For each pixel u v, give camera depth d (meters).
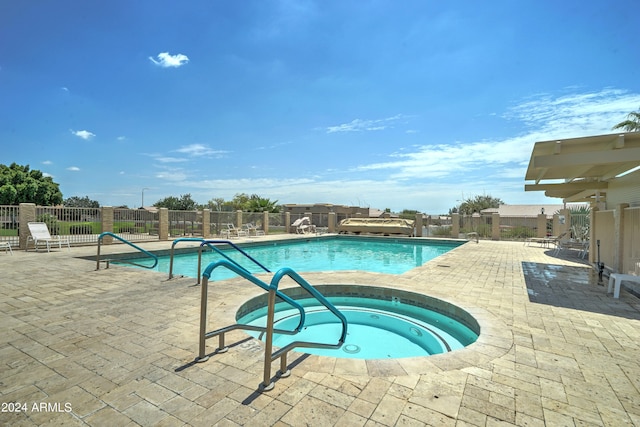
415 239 18.91
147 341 3.37
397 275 7.37
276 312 5.70
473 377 2.69
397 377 2.66
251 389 2.44
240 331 3.71
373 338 4.66
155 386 2.47
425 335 4.78
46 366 2.79
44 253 10.60
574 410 2.23
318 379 2.61
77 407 2.18
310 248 17.05
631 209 6.84
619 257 7.30
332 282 6.50
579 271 8.09
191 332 3.64
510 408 2.24
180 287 5.90
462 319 4.77
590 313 4.57
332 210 37.66
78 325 3.85
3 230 11.11
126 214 14.99
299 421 2.05
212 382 2.54
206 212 18.06
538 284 6.50
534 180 9.20
